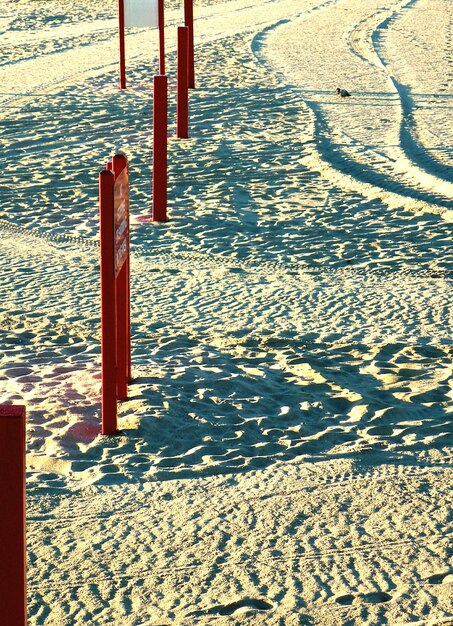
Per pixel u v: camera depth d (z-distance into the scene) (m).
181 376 7.68
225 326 8.77
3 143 15.59
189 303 9.35
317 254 10.87
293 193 13.21
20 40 26.00
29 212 12.44
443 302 9.37
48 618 4.85
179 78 15.66
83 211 12.55
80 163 14.54
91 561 5.33
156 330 8.68
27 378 7.70
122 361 7.21
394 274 10.21
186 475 6.28
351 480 6.20
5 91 19.36
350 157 14.75
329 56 23.44
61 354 8.21
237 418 7.05
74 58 23.22
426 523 5.70
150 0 19.00
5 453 3.60
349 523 5.70
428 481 6.20
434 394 7.46
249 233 11.63
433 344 8.38
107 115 17.47
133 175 13.98
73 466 6.38
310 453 6.59
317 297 9.52
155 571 5.24
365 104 18.30
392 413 7.14
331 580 5.14
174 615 4.85
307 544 5.48
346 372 7.86
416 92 19.38
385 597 4.99
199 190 13.34
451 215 12.06
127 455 6.51
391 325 8.82
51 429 6.86
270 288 9.78
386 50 24.36
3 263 10.50
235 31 27.09
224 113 17.61
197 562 5.32
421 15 30.52
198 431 6.84
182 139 15.88
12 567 3.72
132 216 12.25
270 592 5.05
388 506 5.89
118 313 7.12
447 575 5.18
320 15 30.53
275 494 6.03
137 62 22.59
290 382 7.70
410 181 13.53
